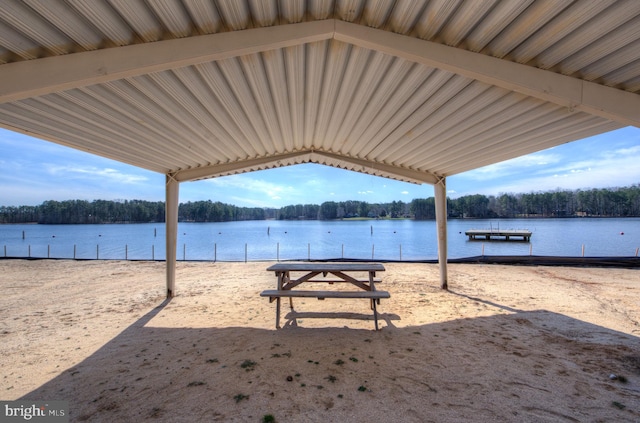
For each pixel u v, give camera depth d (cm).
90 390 264
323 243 3244
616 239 3098
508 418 220
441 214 678
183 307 532
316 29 227
